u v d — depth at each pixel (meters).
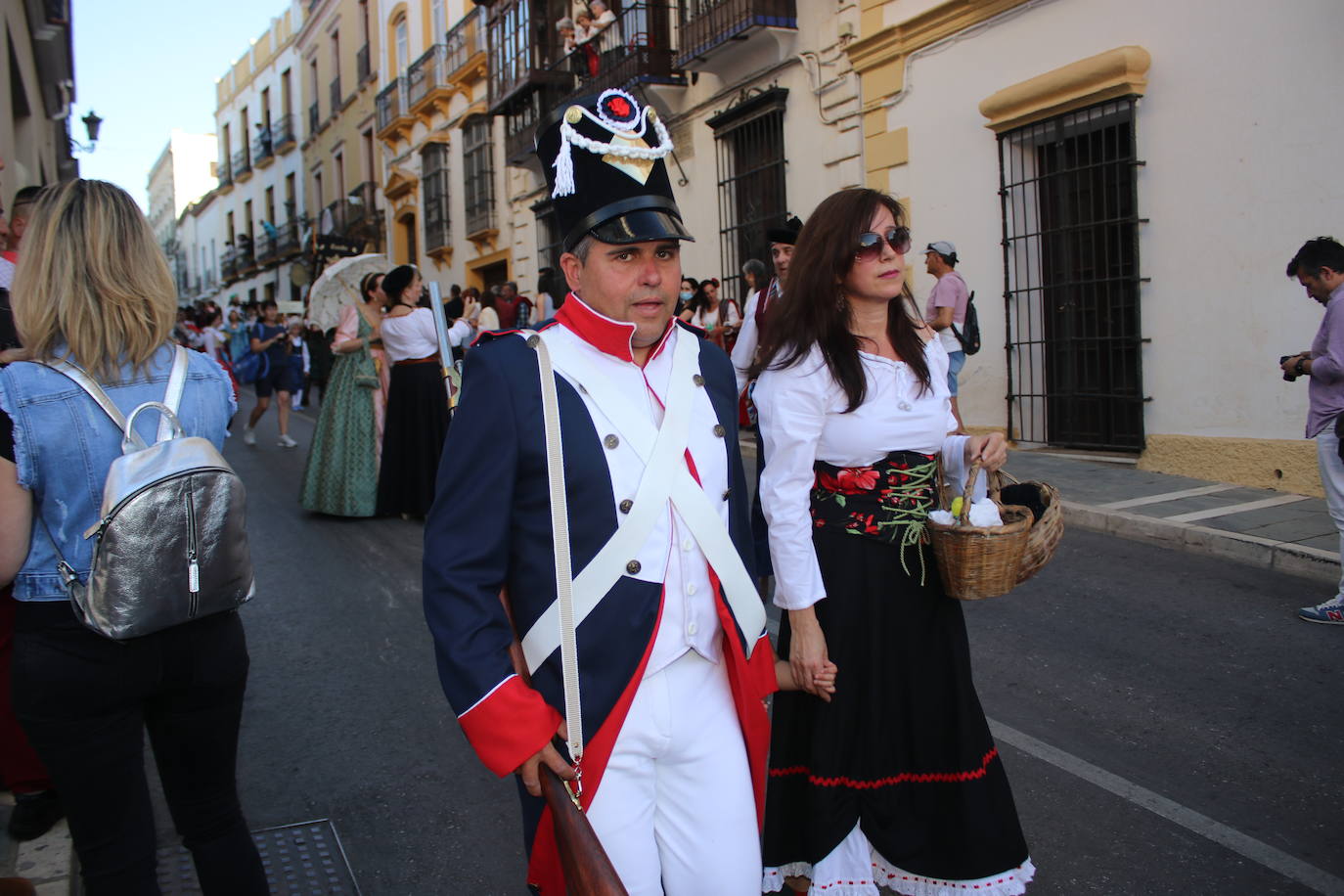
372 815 3.28
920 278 10.08
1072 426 8.73
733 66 12.58
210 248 46.94
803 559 2.22
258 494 8.73
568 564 1.76
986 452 2.28
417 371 7.45
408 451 7.48
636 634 1.78
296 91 34.34
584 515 1.78
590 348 1.85
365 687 4.34
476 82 20.88
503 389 1.77
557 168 1.80
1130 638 4.68
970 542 2.13
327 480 7.59
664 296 1.84
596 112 1.79
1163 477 7.70
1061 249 8.72
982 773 2.27
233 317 20.84
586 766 1.76
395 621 5.20
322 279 8.58
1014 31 8.78
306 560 6.43
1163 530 6.29
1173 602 5.19
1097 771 3.43
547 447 1.77
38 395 1.99
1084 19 8.16
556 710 1.77
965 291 8.27
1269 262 7.04
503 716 1.66
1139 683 4.16
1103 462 8.30
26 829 2.93
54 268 2.03
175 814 2.23
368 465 7.55
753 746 1.95
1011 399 9.16
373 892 2.85
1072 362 8.63
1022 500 2.47
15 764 2.89
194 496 1.99
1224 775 3.38
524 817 1.90
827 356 2.24
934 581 2.32
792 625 2.24
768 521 2.26
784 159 11.84
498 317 13.07
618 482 1.80
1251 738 3.64
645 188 1.81
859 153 10.71
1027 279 8.94
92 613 1.93
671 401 1.87
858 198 2.27
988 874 2.24
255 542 6.93
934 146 9.74
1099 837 3.02
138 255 2.11
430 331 7.43
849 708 2.28
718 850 1.86
